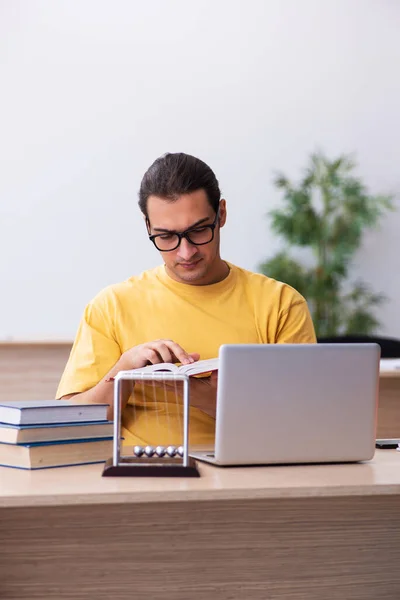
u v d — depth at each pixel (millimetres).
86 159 5410
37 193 5363
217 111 5539
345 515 1685
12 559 1549
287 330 2117
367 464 1588
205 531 1621
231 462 1506
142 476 1387
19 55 5328
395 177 5719
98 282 5438
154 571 1603
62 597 1568
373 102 5691
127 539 1589
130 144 5449
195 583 1620
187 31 5488
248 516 1639
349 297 5520
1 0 5301
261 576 1649
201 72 5512
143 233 5469
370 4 5652
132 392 1989
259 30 5566
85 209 5410
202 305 2086
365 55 5672
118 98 5430
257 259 5598
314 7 5617
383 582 1708
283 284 2182
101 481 1336
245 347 1491
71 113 5387
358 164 5688
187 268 1969
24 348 3980
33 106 5348
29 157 5352
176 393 1813
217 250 2070
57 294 5391
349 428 1560
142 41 5438
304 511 1664
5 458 1492
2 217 5328
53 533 1561
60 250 5391
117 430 1407
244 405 1497
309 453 1544
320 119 5645
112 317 2076
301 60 5613
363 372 1558
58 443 1495
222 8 5516
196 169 1906
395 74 5707
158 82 5469
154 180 1904
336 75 5648
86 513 1571
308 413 1531
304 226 5234
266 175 5590
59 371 4023
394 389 3424
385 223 5676
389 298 5684
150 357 1783
